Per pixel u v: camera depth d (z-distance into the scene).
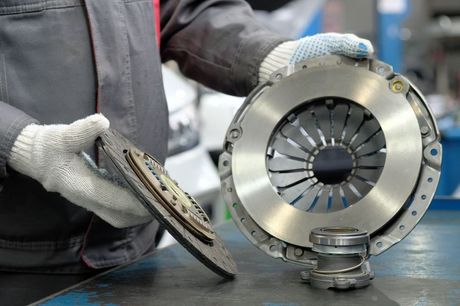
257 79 1.16
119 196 0.91
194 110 2.36
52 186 0.93
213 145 2.88
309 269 0.96
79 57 1.10
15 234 1.16
